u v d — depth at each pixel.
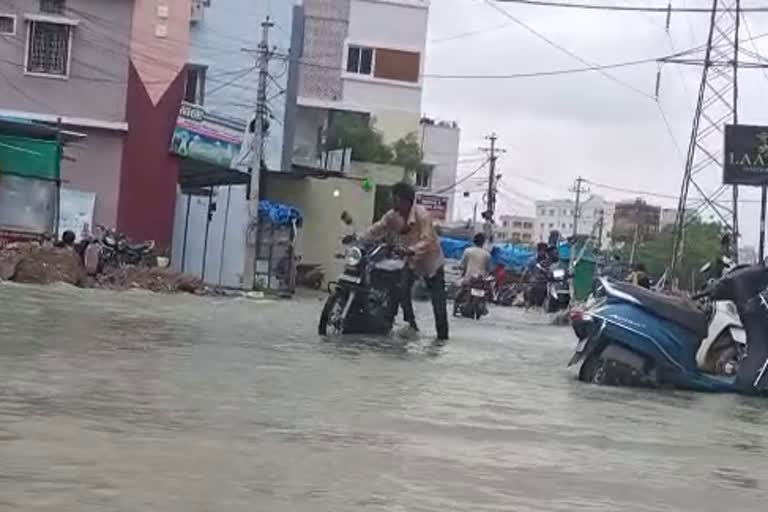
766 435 7.57
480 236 23.36
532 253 57.31
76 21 30.67
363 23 56.50
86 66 30.94
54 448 4.89
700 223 55.09
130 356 8.77
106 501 4.04
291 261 36.50
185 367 8.34
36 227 25.03
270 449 5.32
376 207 49.91
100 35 31.00
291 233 36.69
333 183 43.56
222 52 37.84
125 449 5.00
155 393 6.81
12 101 30.64
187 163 32.62
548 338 17.47
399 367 9.88
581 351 10.47
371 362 10.09
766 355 10.20
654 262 64.94
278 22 38.28
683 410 8.65
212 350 9.93
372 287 13.16
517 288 39.78
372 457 5.34
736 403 9.48
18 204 25.02
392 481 4.82
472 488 4.82
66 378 7.14
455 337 15.24
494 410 7.54
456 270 39.28
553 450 6.09
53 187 25.27
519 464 5.54
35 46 30.67
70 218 30.55
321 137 48.28
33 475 4.35
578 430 6.97
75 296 17.91
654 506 4.80
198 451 5.11
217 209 36.69
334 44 48.84
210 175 35.09
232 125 35.38
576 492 4.95
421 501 4.46
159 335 11.08
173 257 35.09
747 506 4.98
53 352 8.60
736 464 6.20
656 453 6.35
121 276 24.16
